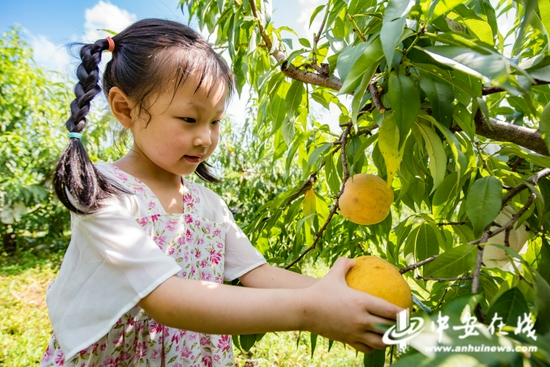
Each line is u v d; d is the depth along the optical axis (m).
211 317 0.69
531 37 1.40
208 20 1.76
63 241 6.81
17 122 6.07
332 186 1.49
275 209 1.48
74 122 0.90
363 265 0.75
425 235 1.21
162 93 0.91
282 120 1.59
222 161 5.91
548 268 0.99
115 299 0.79
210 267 1.12
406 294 0.71
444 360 0.47
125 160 1.11
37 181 5.92
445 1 0.71
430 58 0.79
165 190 1.11
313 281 1.07
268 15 1.43
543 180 1.01
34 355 2.87
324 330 0.67
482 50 0.64
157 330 1.01
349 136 1.24
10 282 4.77
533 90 1.16
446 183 1.04
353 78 0.72
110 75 1.03
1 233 6.04
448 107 0.82
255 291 0.71
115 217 0.84
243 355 2.99
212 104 0.94
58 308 0.88
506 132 0.95
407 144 1.01
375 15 0.93
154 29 0.98
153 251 0.81
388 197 1.08
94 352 0.93
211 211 1.24
